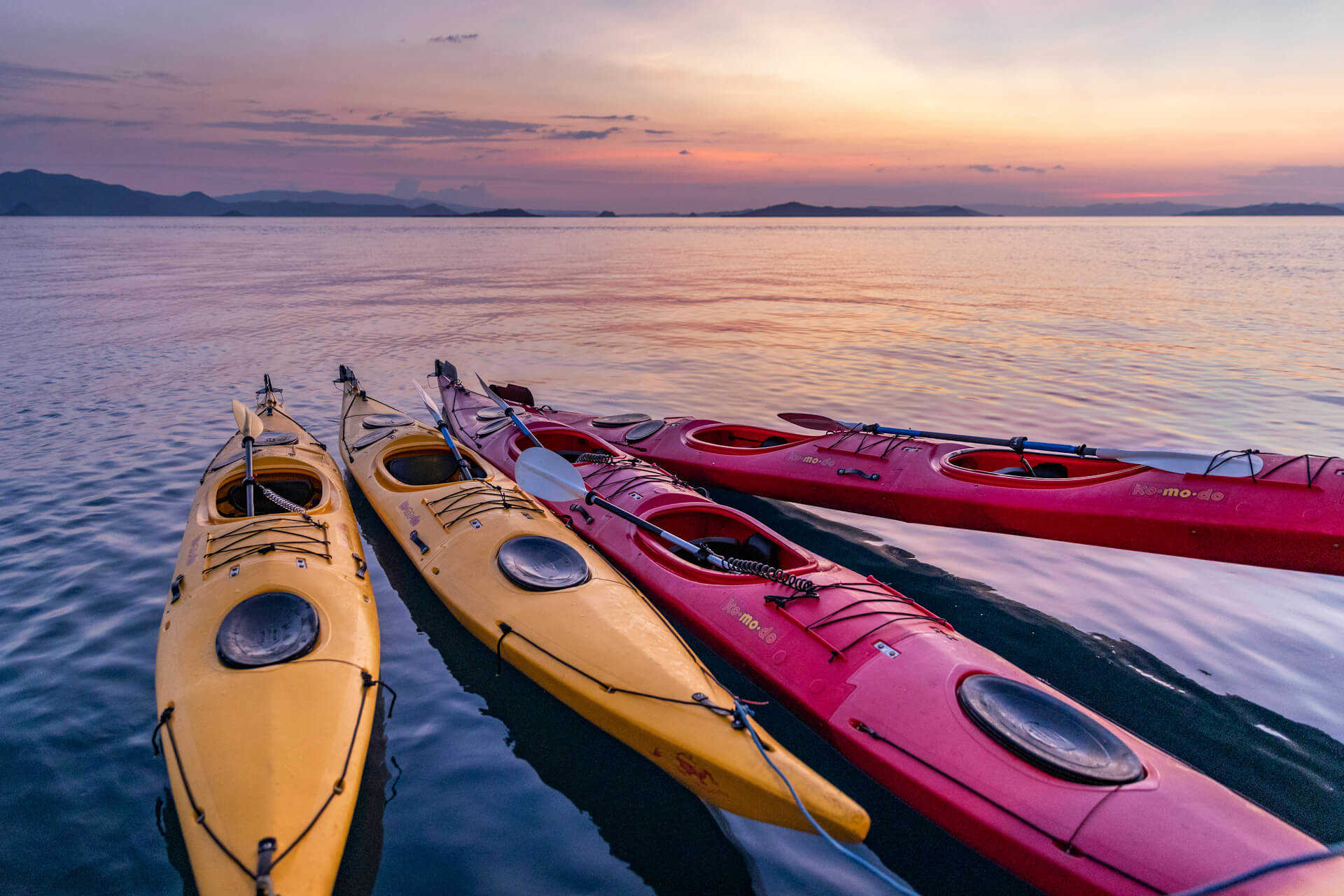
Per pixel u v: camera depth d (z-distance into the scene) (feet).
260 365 51.62
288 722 12.10
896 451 25.96
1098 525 21.27
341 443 31.14
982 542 25.13
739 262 183.83
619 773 14.33
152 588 20.45
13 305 82.69
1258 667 17.57
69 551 22.58
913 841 12.68
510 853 12.27
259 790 10.90
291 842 10.36
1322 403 39.81
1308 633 18.98
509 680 17.03
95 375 47.57
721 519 21.15
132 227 634.84
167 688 13.35
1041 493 22.40
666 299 97.45
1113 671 17.49
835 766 14.20
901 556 23.99
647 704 13.73
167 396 42.32
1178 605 20.52
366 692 13.74
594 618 15.84
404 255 204.13
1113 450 21.97
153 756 14.16
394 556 23.04
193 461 31.14
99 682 16.29
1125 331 66.23
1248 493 19.56
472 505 21.15
